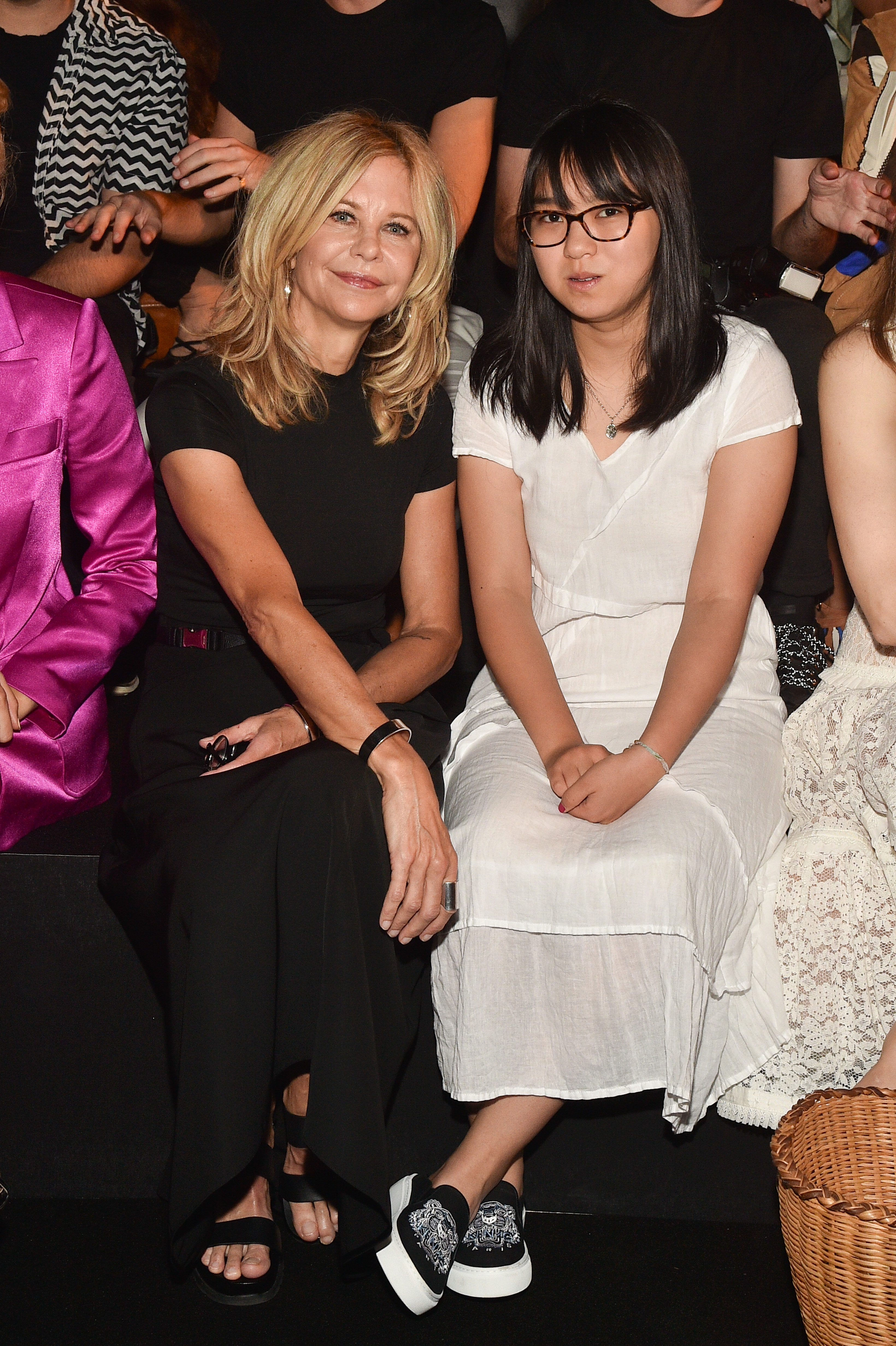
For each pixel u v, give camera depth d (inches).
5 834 67.4
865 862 66.3
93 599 69.1
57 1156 69.3
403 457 71.2
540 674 69.3
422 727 67.4
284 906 57.7
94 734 72.0
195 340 100.8
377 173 65.0
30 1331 59.2
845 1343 50.1
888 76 95.4
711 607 67.9
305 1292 62.6
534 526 72.5
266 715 65.4
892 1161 56.6
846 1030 65.4
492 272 114.9
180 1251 57.8
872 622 66.1
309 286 66.1
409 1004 66.7
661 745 64.3
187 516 65.2
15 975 67.5
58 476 67.3
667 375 68.0
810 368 85.5
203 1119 56.1
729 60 98.2
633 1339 60.0
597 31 98.7
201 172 90.7
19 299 67.2
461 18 102.2
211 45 103.3
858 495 66.4
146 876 60.0
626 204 64.9
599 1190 69.6
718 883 62.5
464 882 62.2
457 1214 59.9
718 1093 66.6
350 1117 56.6
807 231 95.7
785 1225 53.0
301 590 70.5
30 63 94.9
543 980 62.3
